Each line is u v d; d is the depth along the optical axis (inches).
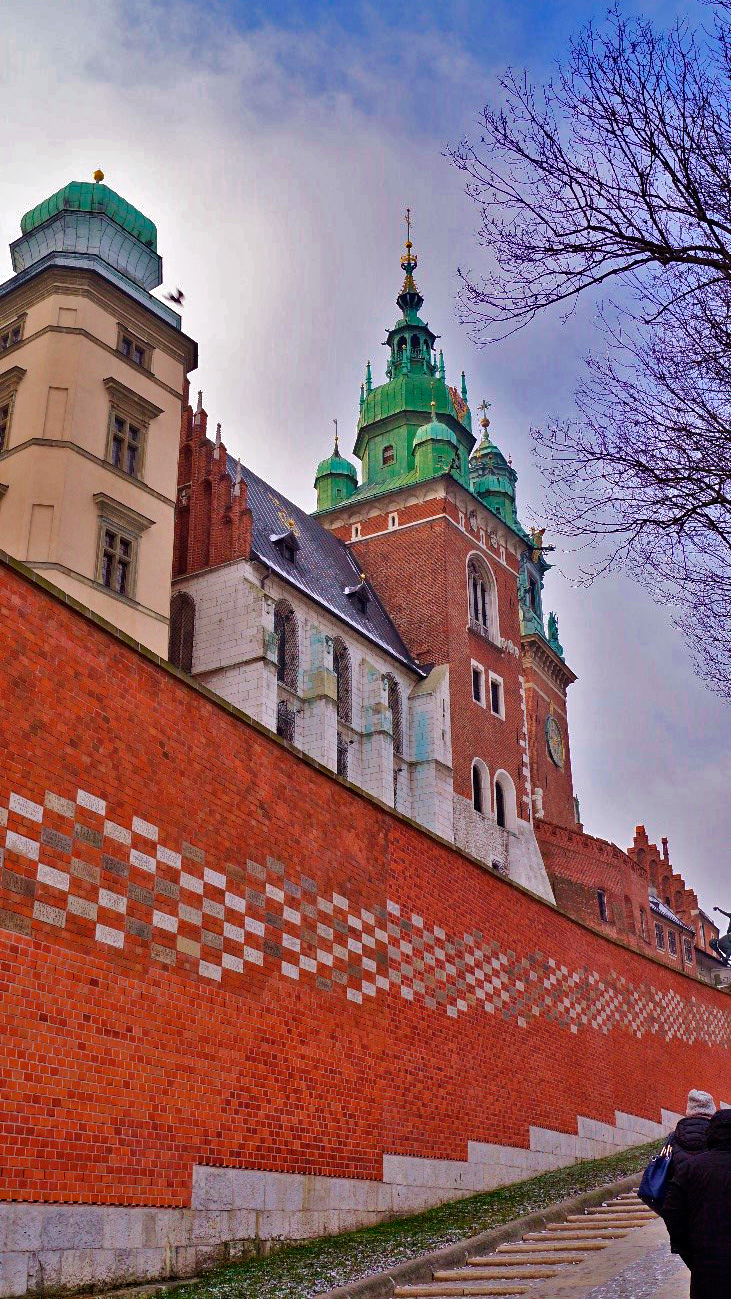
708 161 531.5
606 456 602.5
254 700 1804.9
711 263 537.6
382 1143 743.1
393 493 2659.9
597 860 2746.1
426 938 858.1
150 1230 546.3
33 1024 508.7
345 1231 684.7
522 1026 980.6
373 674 2182.6
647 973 1307.8
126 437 1626.5
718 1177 307.1
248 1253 603.5
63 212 1695.4
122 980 562.9
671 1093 1285.7
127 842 584.4
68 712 565.0
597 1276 502.6
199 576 1937.7
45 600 565.0
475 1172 844.6
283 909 695.7
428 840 896.3
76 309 1605.6
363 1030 752.3
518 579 2938.0
